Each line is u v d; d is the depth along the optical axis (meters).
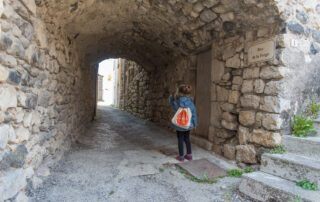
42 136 2.25
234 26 2.97
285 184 1.90
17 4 1.60
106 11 3.26
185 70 4.87
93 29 3.77
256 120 2.68
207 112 4.02
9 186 1.50
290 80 2.47
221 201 1.99
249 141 2.78
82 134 4.96
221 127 3.39
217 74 3.51
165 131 5.83
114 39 5.16
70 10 2.60
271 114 2.48
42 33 2.14
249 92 2.82
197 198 2.04
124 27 4.38
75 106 4.11
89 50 5.14
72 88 3.80
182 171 2.72
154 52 5.77
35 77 2.03
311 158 2.14
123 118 9.18
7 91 1.50
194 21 3.42
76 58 4.10
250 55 2.80
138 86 9.46
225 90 3.31
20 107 1.71
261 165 2.34
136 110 9.72
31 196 1.84
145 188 2.23
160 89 6.67
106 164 2.91
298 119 2.52
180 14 3.38
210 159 3.20
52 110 2.58
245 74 2.89
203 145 3.86
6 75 1.46
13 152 1.60
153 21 3.96
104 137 4.91
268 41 2.54
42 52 2.19
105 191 2.12
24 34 1.74
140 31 4.68
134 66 10.16
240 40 3.01
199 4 2.91
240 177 2.51
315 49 2.72
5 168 1.51
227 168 2.82
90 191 2.10
